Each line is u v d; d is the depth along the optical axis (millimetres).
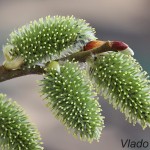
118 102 293
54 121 683
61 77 290
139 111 290
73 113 287
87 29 295
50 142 664
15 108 300
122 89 291
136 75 293
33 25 297
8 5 866
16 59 295
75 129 289
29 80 719
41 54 293
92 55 293
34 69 296
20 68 296
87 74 296
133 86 291
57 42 292
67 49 294
